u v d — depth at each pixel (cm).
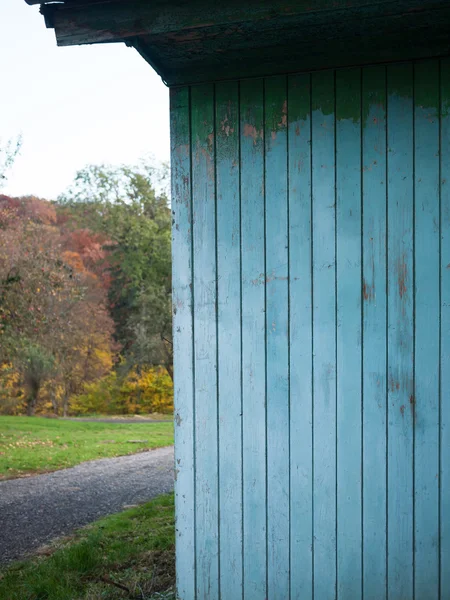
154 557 477
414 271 285
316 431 296
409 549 285
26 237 1686
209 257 310
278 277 301
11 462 1252
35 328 1658
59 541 641
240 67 303
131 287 3122
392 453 287
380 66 287
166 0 255
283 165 300
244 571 304
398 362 287
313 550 296
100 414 3338
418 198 284
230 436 307
